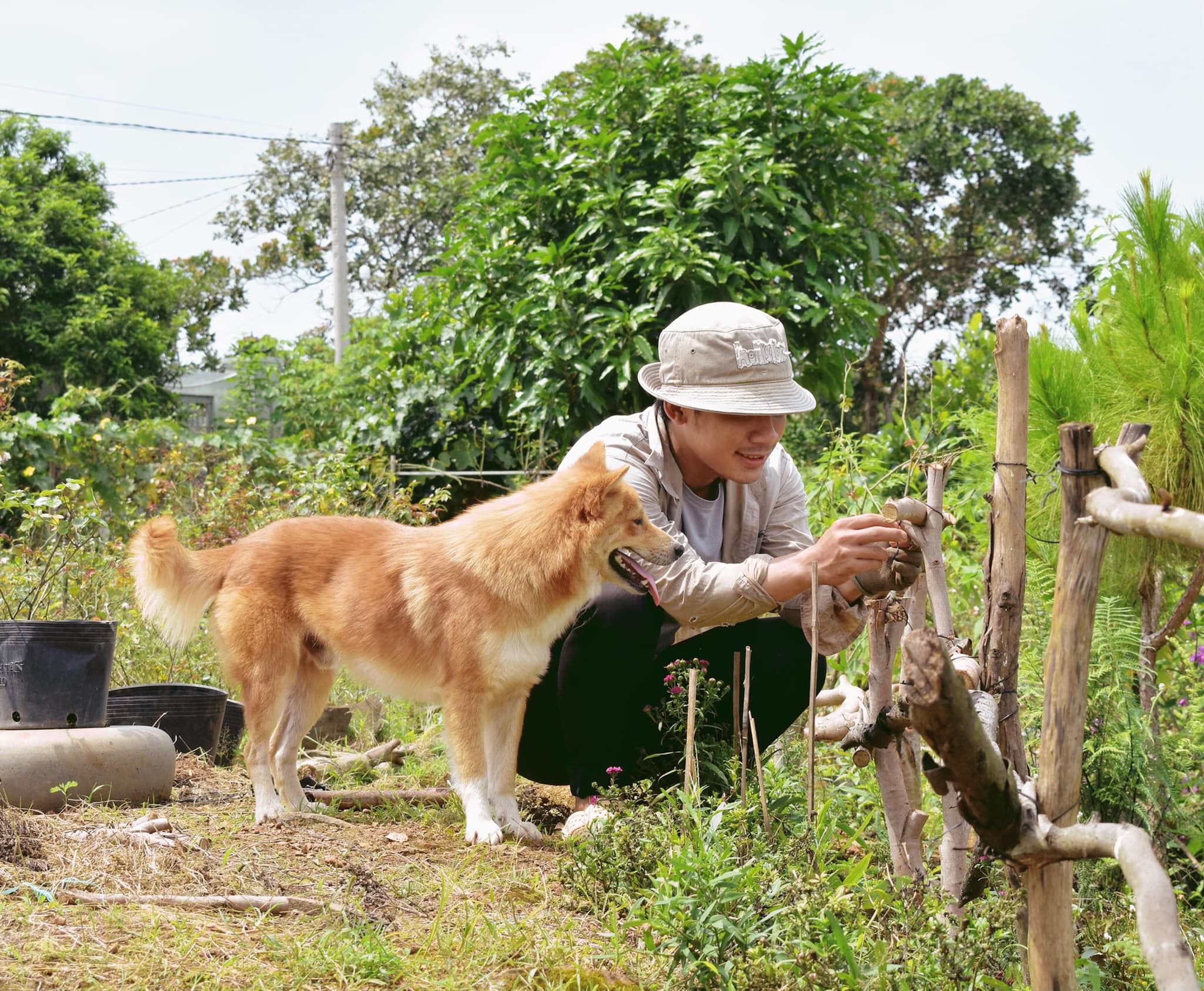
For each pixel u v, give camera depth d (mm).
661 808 3578
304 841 3617
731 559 4156
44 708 4039
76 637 4105
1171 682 4773
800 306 8070
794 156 8344
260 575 4254
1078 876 3271
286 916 2865
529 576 3898
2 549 7223
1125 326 3793
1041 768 1958
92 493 7988
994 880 2816
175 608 4359
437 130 27812
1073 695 1903
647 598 3912
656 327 8062
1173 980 1505
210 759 5242
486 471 9352
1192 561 3834
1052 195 23422
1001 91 23219
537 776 4527
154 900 2832
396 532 4359
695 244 7836
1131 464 1791
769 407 3596
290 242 27719
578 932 2934
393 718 6035
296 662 4262
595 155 8414
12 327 22266
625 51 8805
